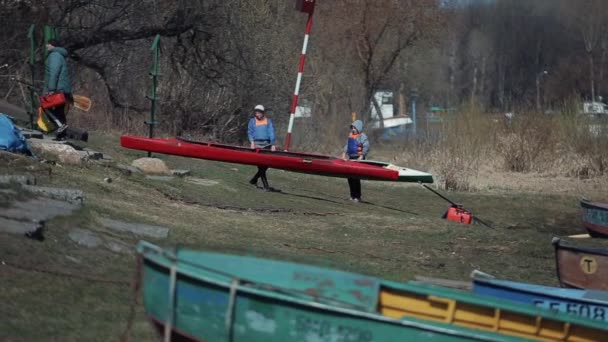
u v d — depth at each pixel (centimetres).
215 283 1420
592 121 6141
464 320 1530
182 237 2467
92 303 1781
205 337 1433
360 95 8406
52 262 1930
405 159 6059
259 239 2714
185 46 6159
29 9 5209
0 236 1948
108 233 2283
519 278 2708
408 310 1566
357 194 4284
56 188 2547
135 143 3791
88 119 5497
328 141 7262
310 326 1411
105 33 5581
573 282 2475
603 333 1525
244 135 6569
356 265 2512
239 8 6206
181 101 6153
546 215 4531
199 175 4069
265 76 6512
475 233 3247
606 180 5672
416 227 3272
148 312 1489
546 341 1511
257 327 1420
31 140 3247
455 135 6019
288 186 4538
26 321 1608
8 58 5112
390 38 8856
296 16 7681
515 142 6069
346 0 8512
